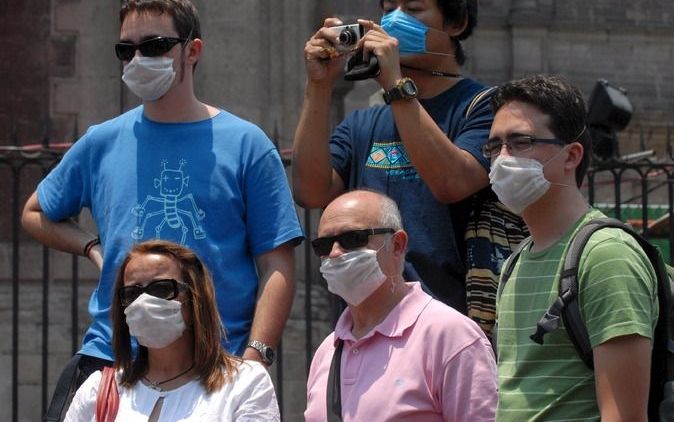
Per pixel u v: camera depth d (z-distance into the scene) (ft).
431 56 27.14
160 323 22.44
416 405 21.75
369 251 22.53
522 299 20.71
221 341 24.71
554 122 20.98
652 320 19.62
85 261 54.95
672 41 80.18
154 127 26.40
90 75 56.85
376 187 26.58
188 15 26.30
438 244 25.79
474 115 26.40
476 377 21.80
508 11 78.13
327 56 26.61
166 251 22.84
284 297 25.72
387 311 22.68
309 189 27.02
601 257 19.60
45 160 42.80
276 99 56.13
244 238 26.12
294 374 53.67
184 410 22.22
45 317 43.09
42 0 56.85
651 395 19.88
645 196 43.86
